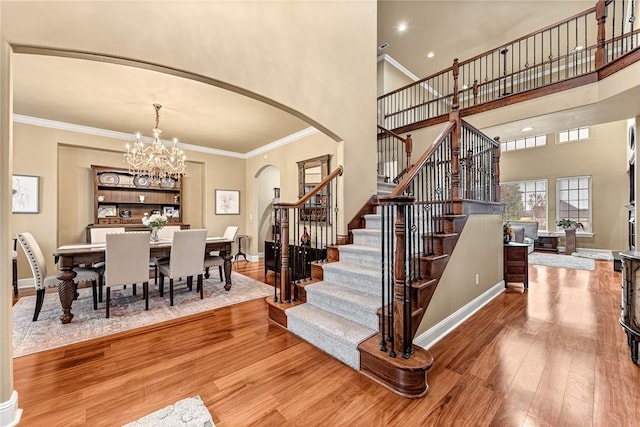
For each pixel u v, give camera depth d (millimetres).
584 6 4914
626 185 7113
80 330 2658
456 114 2783
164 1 2037
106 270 2943
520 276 3928
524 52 6406
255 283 4477
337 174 3363
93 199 5117
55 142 4535
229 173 6730
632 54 3076
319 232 4867
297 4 2916
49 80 3141
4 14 1487
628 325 2051
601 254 7180
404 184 1971
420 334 2154
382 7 4930
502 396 1664
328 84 3230
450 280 2592
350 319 2381
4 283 1434
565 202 8094
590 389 1710
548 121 4320
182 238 3443
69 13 1679
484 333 2518
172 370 1984
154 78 3107
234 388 1774
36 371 1968
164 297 3717
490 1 4820
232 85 2400
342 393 1717
